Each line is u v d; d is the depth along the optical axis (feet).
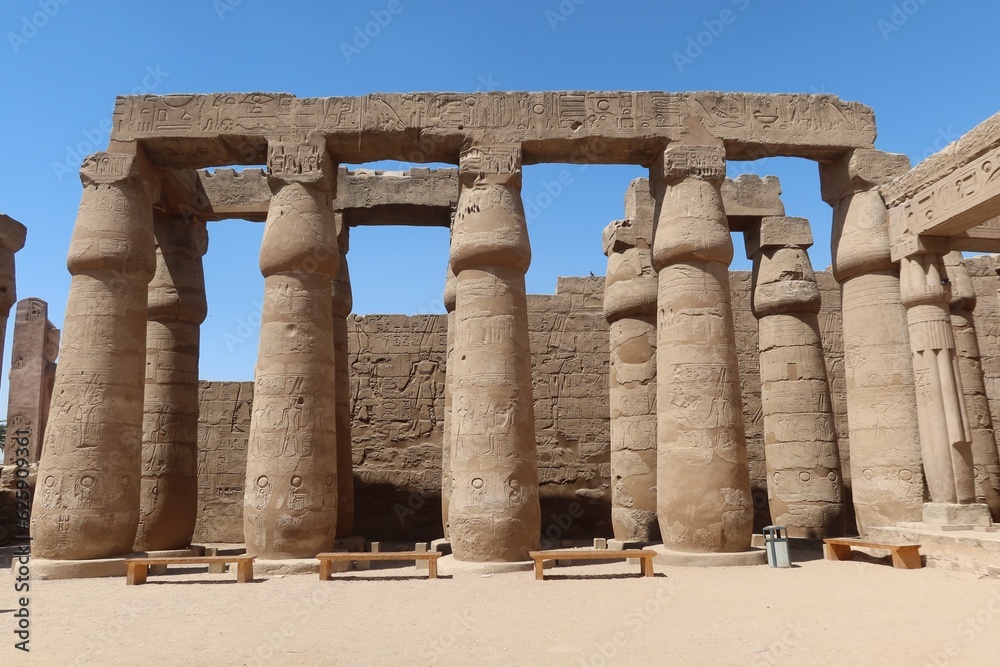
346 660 18.69
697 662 17.90
